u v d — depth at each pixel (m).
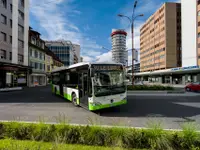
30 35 37.34
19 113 8.34
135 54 20.97
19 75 32.16
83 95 9.00
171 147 3.69
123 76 8.70
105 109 9.41
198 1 43.06
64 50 85.81
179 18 65.00
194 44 44.31
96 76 7.91
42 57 44.25
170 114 8.06
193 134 3.79
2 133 4.45
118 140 3.90
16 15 30.70
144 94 17.61
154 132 3.96
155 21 74.94
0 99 14.29
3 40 27.03
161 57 68.62
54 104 11.34
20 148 3.40
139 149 3.72
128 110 9.12
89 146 3.83
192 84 22.06
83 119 7.09
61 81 14.07
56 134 4.18
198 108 9.70
